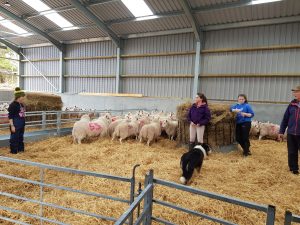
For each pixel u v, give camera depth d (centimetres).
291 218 170
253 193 389
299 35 1025
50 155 578
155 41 1393
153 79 1413
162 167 496
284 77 1060
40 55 1886
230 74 1170
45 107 1030
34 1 1307
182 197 358
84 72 1680
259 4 995
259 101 1119
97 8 1252
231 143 665
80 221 301
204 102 589
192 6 1101
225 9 1070
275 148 723
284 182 441
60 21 1473
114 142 718
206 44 1238
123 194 369
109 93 1564
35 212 323
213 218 206
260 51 1106
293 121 479
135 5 1206
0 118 839
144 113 1044
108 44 1559
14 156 558
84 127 702
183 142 692
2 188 388
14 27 1652
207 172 477
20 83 2009
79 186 401
